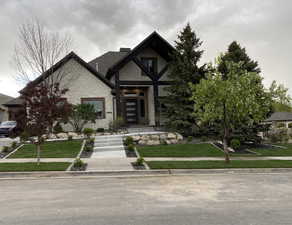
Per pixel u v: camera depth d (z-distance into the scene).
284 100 10.39
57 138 15.40
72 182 7.42
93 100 18.16
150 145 14.48
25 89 9.52
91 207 5.13
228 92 9.77
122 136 15.39
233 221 4.35
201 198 5.76
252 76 10.14
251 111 10.09
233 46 18.03
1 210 4.98
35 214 4.74
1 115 33.88
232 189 6.60
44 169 8.58
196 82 16.58
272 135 18.27
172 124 16.42
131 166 9.36
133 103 20.75
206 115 10.49
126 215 4.66
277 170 9.23
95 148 13.25
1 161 10.17
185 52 16.98
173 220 4.40
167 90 17.70
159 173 8.77
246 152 13.28
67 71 17.55
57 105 10.06
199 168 9.05
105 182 7.41
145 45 19.03
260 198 5.77
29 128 9.25
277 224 4.21
